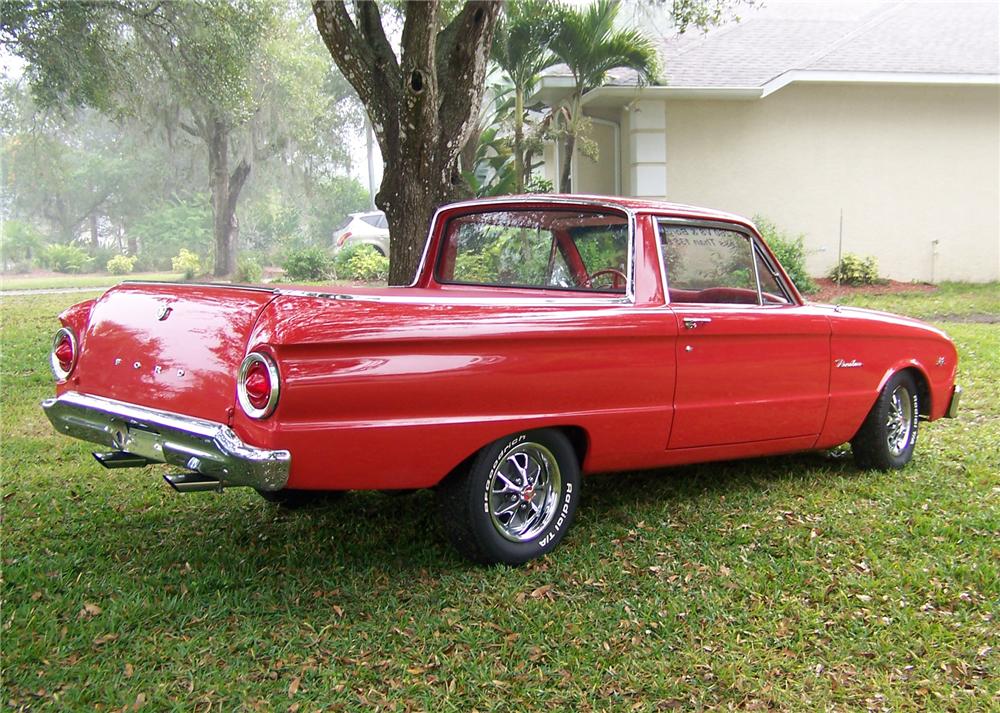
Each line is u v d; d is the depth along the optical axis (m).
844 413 5.29
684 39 16.14
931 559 4.16
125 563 4.09
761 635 3.44
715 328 4.50
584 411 4.05
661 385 4.32
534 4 11.77
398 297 3.56
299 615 3.55
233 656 3.22
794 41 16.59
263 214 37.28
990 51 16.44
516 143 12.59
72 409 3.89
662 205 4.62
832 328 5.12
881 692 3.04
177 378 3.49
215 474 3.31
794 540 4.39
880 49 16.08
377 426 3.40
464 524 3.85
